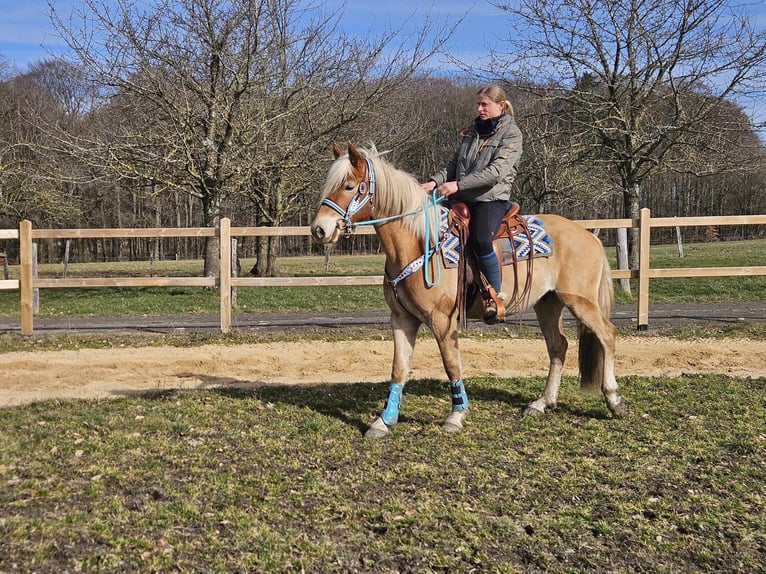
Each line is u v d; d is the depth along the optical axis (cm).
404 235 502
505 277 531
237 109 1514
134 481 408
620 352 882
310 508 379
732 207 4562
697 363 823
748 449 479
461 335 980
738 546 346
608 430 530
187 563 318
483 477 429
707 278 1614
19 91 2903
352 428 529
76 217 3569
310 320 1158
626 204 1465
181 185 1559
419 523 363
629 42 1339
